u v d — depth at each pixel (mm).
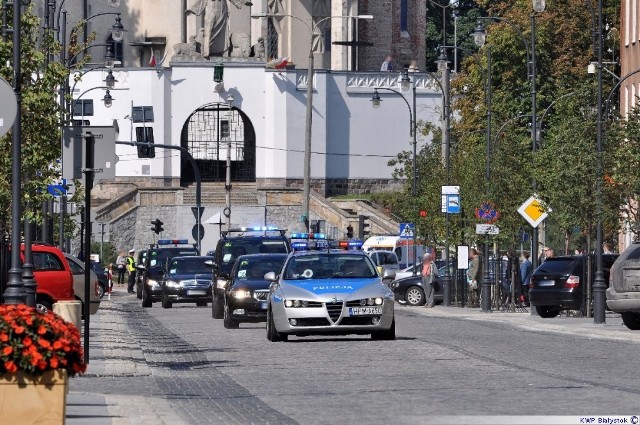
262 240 101188
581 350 56906
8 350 27438
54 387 27734
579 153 90500
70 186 85438
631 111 91875
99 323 88750
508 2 174500
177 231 196625
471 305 117375
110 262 191000
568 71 164000
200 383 44219
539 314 96125
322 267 66438
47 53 73750
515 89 170125
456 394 38156
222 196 197375
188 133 199625
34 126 68500
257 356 55969
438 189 133500
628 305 73000
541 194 97188
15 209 50812
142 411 35031
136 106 197500
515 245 114000
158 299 128000
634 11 135250
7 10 69688
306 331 63562
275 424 31625
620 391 38406
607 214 88875
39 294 78688
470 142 142625
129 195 195250
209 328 84188
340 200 197750
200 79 199125
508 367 47562
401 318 93500
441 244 131750
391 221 193375
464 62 174875
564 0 165875
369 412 33938
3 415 27562
